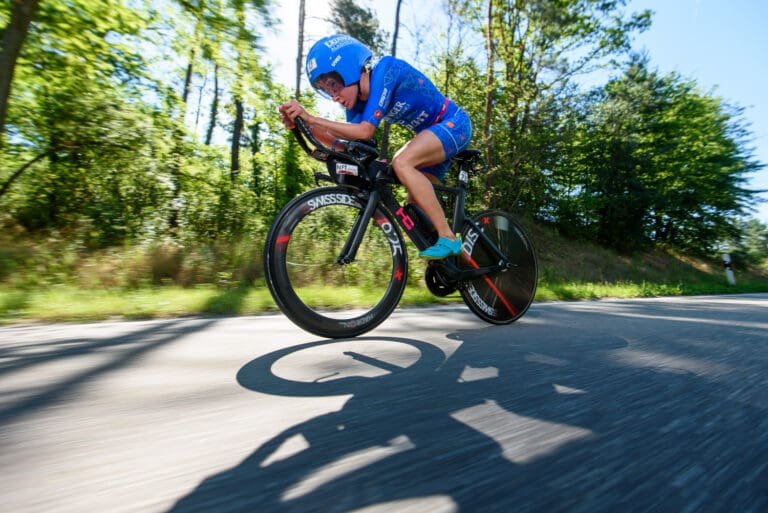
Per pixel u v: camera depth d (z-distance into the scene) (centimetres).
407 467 75
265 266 178
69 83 873
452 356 160
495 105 1412
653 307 400
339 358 152
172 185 923
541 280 775
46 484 66
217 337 181
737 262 2623
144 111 1051
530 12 1323
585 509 65
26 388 111
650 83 2122
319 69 196
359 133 190
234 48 761
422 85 213
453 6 1380
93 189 883
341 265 207
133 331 189
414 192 204
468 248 238
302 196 189
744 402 118
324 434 88
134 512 59
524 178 1450
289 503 63
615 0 1566
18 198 860
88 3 746
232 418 95
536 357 162
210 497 63
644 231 2200
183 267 483
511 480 72
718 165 2402
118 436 84
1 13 682
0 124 614
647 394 122
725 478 75
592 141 1873
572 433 93
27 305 244
